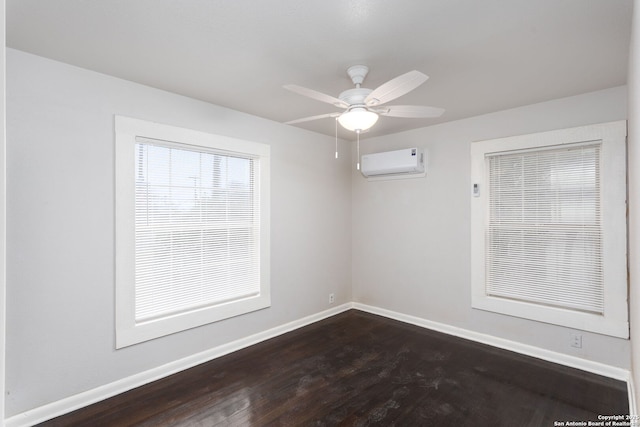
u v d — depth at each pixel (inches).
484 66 91.8
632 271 82.8
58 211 89.6
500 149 130.4
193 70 94.6
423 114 93.6
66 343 90.8
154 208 110.0
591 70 94.6
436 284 150.6
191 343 117.0
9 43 79.7
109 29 73.6
